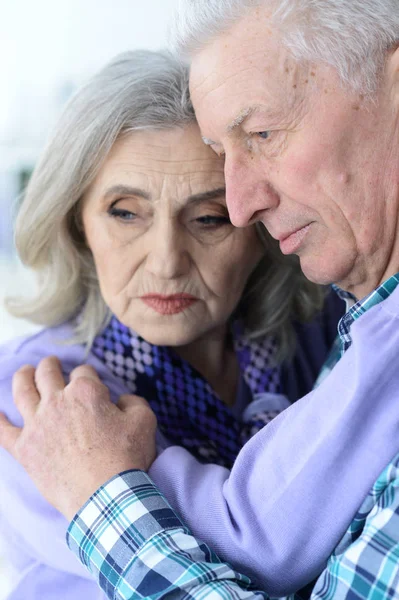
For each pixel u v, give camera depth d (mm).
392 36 788
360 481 750
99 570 831
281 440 818
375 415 741
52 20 3049
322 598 765
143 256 1045
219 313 1106
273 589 821
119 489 859
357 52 786
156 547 792
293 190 856
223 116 854
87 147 1007
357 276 908
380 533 716
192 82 886
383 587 705
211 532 840
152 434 974
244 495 828
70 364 1141
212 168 1003
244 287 1230
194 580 751
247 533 803
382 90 805
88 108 1013
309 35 788
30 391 1034
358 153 824
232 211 912
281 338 1290
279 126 831
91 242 1093
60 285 1189
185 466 921
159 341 1100
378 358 731
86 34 3057
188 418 1166
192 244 1052
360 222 851
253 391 1258
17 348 1170
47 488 921
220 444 1169
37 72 3068
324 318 1415
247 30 813
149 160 993
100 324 1172
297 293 1319
